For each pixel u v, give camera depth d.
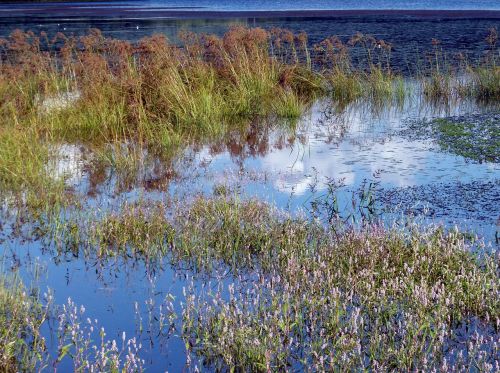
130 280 7.21
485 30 34.28
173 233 8.16
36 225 8.93
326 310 6.13
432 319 5.74
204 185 10.46
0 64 16.86
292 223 8.34
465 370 5.14
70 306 6.57
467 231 8.05
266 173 11.09
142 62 17.02
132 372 5.27
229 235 7.93
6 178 10.66
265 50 19.56
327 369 5.26
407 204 9.16
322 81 19.39
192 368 5.45
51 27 37.47
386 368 5.20
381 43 20.95
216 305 6.08
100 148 12.98
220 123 14.91
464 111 16.12
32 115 13.76
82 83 15.95
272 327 5.62
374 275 6.77
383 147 12.65
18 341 5.61
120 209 9.20
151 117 14.42
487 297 6.16
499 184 9.92
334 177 10.70
